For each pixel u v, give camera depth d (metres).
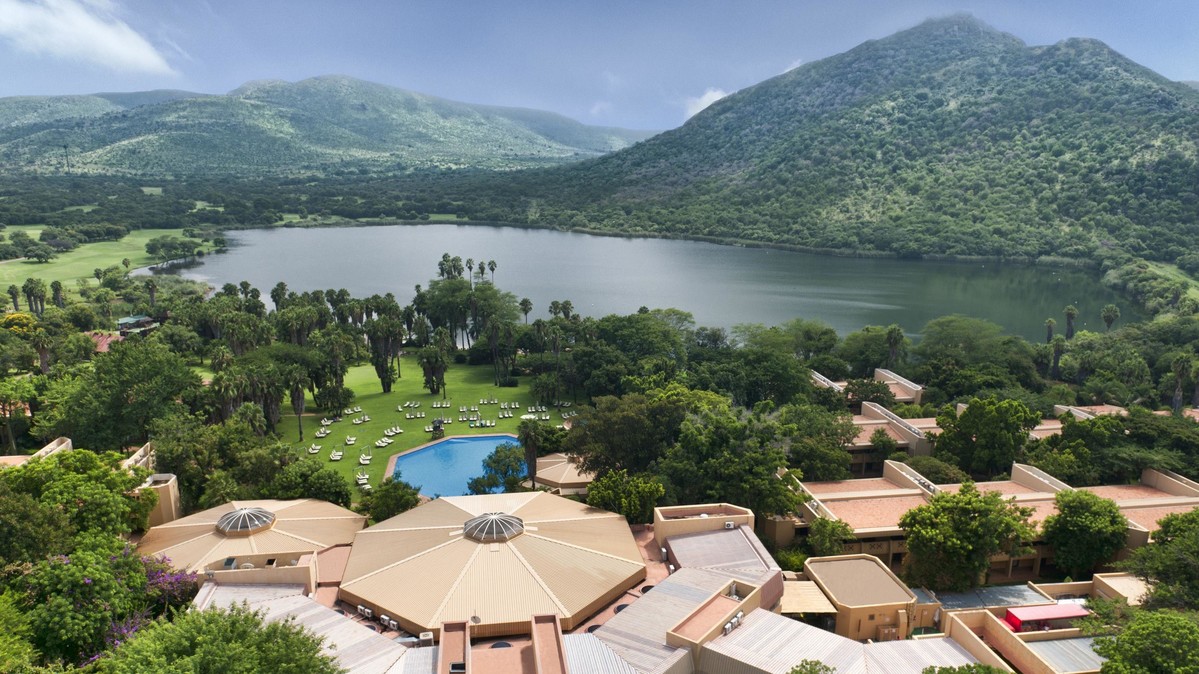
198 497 93.88
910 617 66.56
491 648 59.25
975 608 70.00
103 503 70.75
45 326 196.12
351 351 171.62
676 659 56.62
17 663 46.72
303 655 47.69
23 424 120.25
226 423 105.56
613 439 99.62
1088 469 101.19
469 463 122.31
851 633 66.06
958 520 73.75
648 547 78.38
